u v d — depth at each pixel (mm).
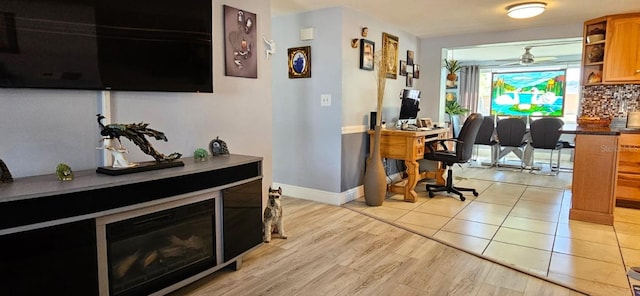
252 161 2510
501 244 2992
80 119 2027
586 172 3537
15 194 1467
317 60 4164
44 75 1782
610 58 4367
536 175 5977
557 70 8133
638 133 3924
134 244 1881
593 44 4543
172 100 2471
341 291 2240
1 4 1629
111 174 1879
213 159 2486
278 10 4133
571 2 3799
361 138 4473
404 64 5332
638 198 4000
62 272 1589
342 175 4184
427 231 3297
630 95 4516
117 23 2023
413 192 4297
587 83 4660
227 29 2781
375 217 3695
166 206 1977
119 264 1819
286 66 4414
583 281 2365
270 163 3248
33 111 1858
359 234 3215
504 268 2557
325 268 2547
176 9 2297
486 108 9039
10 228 1435
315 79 4203
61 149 1968
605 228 3385
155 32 2199
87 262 1668
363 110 4457
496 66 8773
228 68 2811
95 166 2107
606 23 4375
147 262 1950
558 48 6867
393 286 2303
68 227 1591
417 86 5828
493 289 2266
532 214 3816
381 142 4406
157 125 2396
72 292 1624
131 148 2283
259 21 3064
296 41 4305
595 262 2648
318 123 4238
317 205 4148
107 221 1728
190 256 2170
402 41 5238
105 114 2104
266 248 2891
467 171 6324
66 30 1835
